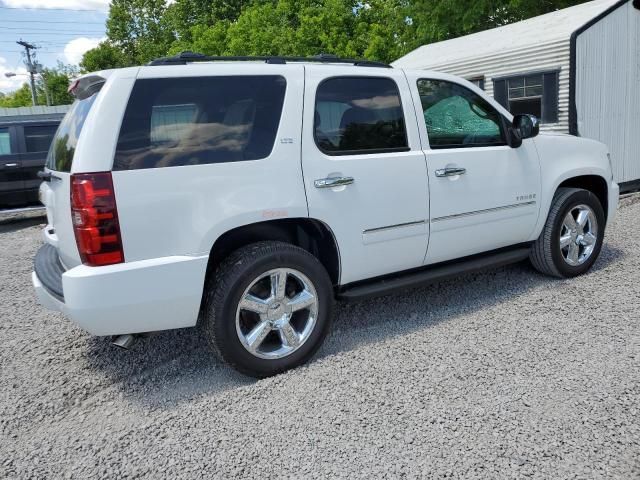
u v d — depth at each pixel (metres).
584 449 2.45
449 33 19.00
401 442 2.58
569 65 8.44
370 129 3.65
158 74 3.00
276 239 3.53
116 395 3.27
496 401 2.87
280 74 3.36
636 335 3.56
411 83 3.88
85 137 2.82
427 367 3.29
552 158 4.57
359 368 3.33
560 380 3.04
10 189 10.10
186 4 35.84
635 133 9.58
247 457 2.55
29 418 3.04
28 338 4.22
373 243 3.63
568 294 4.38
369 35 22.52
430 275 3.99
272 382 3.21
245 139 3.19
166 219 2.93
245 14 25.38
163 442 2.71
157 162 2.92
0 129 10.09
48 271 3.36
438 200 3.88
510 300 4.34
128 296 2.85
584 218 4.77
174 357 3.74
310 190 3.34
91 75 3.05
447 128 4.04
